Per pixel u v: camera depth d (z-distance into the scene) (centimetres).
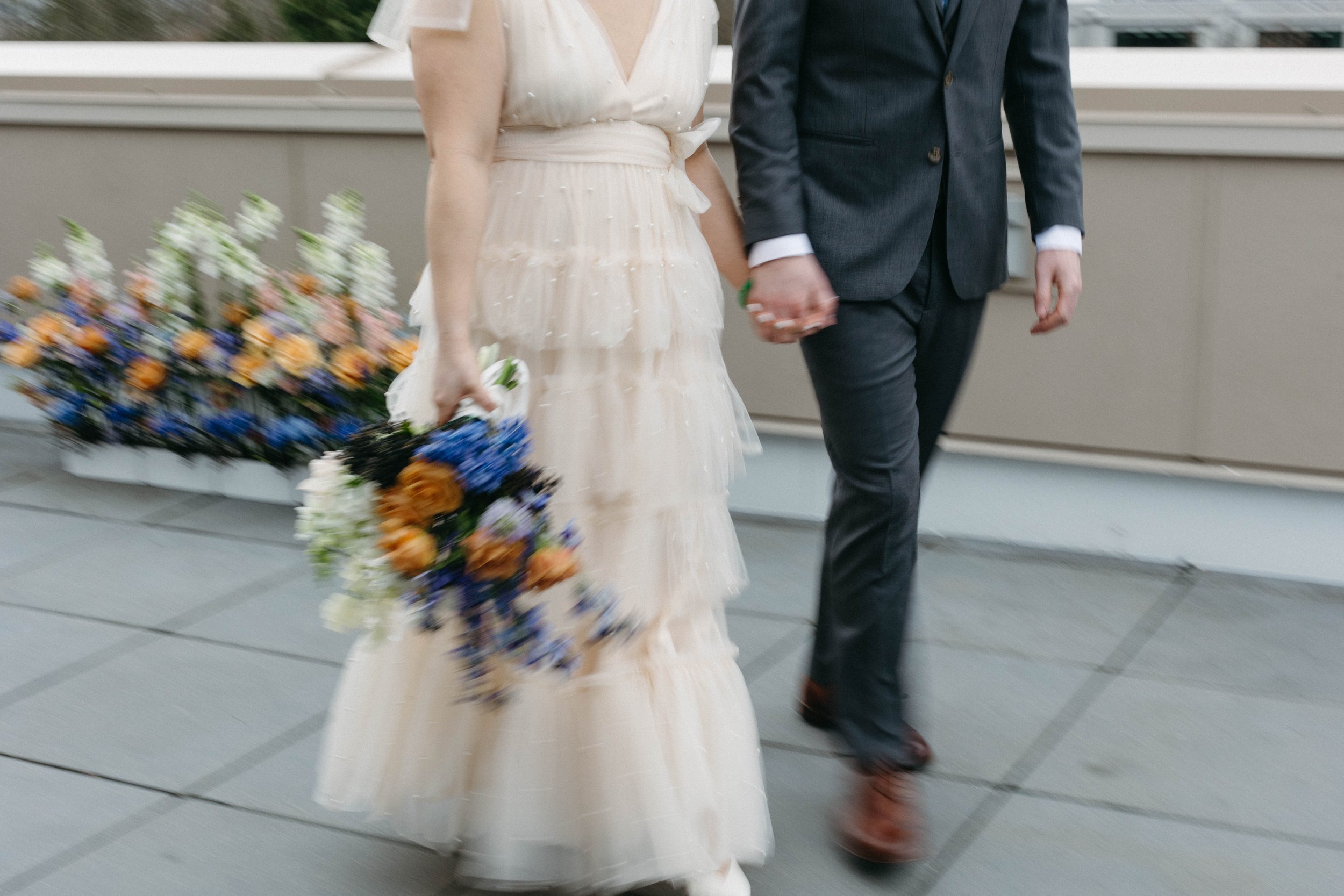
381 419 444
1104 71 388
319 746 289
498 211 215
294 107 471
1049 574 395
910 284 240
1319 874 239
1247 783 272
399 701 227
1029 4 248
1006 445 411
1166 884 237
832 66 235
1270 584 385
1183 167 374
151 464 479
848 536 242
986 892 234
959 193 238
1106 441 399
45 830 256
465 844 230
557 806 217
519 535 190
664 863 212
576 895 229
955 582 389
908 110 233
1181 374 387
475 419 194
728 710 227
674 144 228
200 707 309
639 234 214
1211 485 392
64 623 360
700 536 227
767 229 228
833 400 239
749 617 364
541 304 212
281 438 445
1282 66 374
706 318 225
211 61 503
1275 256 370
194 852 248
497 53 202
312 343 439
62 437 488
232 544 423
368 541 196
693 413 223
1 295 538
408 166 464
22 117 515
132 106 496
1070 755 285
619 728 215
